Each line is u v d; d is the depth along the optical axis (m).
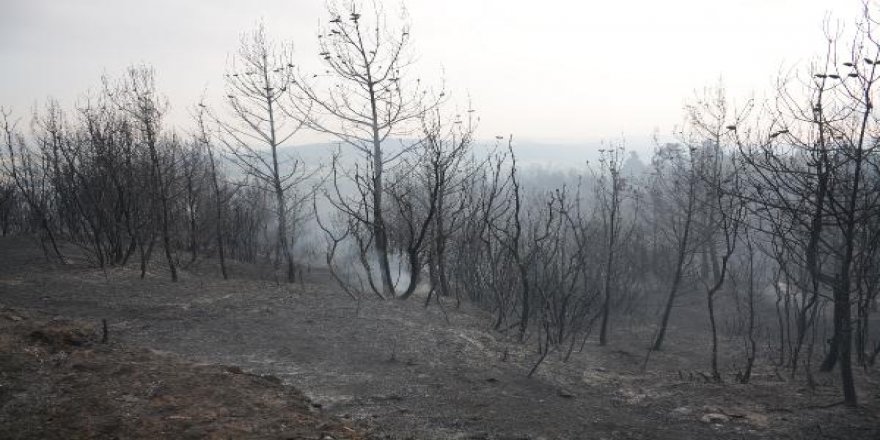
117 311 10.17
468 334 10.15
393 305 11.67
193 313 10.26
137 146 14.99
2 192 19.34
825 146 6.17
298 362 7.98
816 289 7.41
